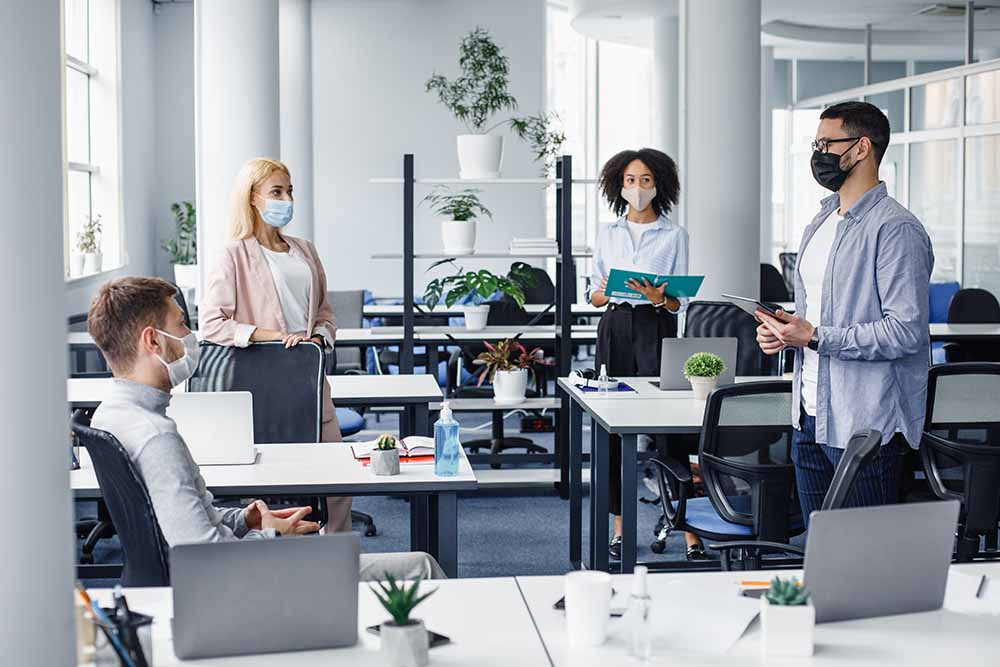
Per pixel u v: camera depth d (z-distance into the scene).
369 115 11.28
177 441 2.67
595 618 1.98
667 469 3.92
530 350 7.04
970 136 9.94
